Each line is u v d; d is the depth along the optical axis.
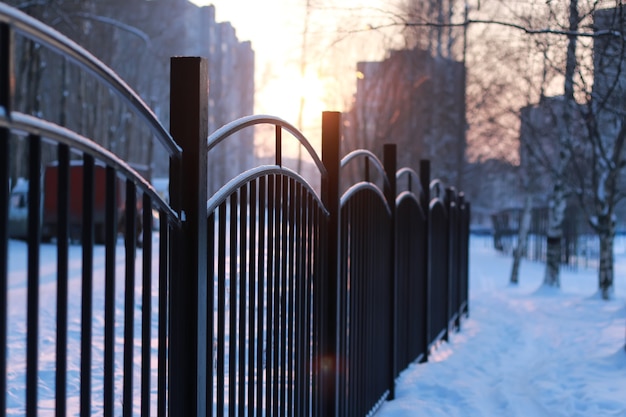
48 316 7.70
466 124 24.64
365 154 5.67
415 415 5.95
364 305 5.72
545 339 10.30
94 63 1.95
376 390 6.18
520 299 16.75
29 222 1.77
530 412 6.14
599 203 16.25
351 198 5.33
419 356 8.45
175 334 2.57
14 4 22.19
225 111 57.84
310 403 4.41
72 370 5.66
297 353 3.93
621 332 9.54
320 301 4.50
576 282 22.27
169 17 50.00
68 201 1.93
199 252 2.65
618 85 9.77
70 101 36.72
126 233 2.28
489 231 61.31
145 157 46.78
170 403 2.57
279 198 3.58
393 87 24.31
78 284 9.63
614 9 7.39
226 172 54.78
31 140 1.76
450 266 10.71
